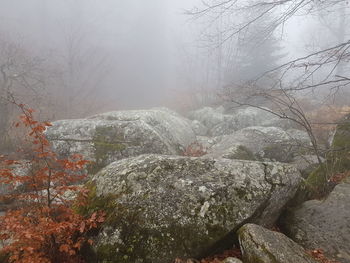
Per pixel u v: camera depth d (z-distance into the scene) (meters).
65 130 7.78
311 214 4.26
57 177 3.76
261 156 8.00
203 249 3.45
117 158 7.39
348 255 3.48
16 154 7.81
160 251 3.36
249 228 3.35
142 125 7.93
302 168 6.53
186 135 9.86
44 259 3.13
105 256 3.34
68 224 3.22
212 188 3.78
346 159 5.80
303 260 3.10
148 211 3.59
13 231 3.35
